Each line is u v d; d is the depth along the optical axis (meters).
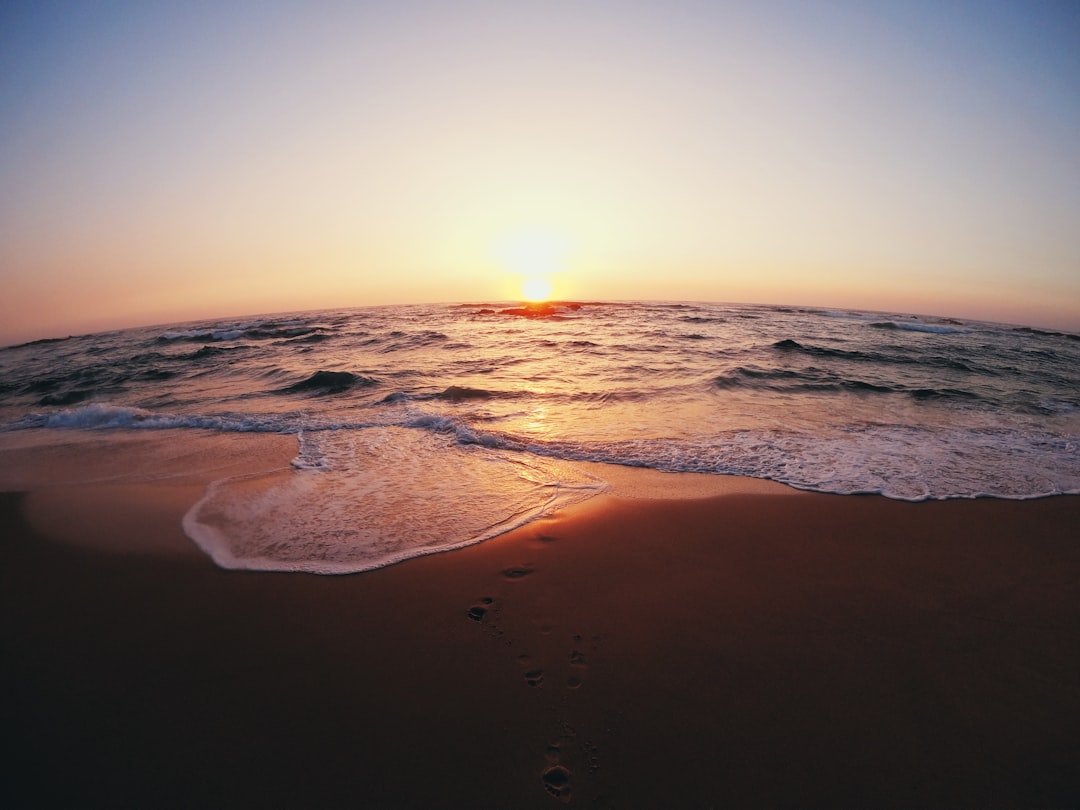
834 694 2.65
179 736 2.45
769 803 2.12
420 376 12.22
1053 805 2.11
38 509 5.25
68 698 2.70
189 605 3.49
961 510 4.76
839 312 43.06
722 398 9.42
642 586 3.59
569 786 2.19
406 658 2.93
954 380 11.42
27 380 15.88
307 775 2.25
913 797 2.15
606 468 6.02
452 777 2.24
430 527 4.59
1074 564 3.84
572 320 29.59
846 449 6.50
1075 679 2.75
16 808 2.14
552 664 2.87
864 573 3.74
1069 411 8.66
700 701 2.61
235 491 5.54
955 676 2.77
